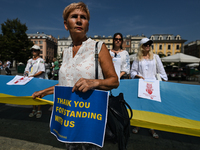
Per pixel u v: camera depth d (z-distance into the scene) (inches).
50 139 99.9
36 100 67.9
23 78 122.3
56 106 45.1
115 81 38.2
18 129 113.0
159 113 78.5
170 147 92.3
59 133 42.4
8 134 105.3
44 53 2874.0
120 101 46.9
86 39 46.8
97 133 38.7
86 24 44.4
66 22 48.3
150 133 109.7
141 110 83.3
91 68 40.6
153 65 107.0
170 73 554.9
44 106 172.2
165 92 92.0
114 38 114.7
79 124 40.4
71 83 43.4
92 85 35.6
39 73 134.9
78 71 41.6
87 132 39.8
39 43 2874.0
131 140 99.7
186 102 84.9
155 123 66.6
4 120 129.1
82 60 42.2
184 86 92.2
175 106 83.6
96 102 38.8
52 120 46.1
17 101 75.0
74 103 40.6
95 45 41.9
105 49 41.9
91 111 39.4
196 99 84.8
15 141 96.6
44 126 118.7
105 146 91.6
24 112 150.3
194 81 502.3
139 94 92.8
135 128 111.5
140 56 109.7
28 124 122.0
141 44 108.0
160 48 2701.8
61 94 43.6
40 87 115.5
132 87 100.0
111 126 41.4
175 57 469.7
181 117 74.7
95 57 40.7
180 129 64.7
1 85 116.0
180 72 542.3
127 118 43.9
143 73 108.7
